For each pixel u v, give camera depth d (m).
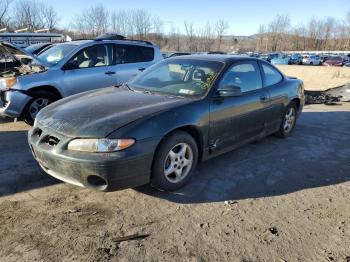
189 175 3.86
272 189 3.90
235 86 4.10
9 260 2.61
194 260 2.67
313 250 2.83
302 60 46.66
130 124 3.24
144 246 2.82
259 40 84.38
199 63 4.53
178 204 3.49
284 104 5.48
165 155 3.49
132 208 3.39
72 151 3.17
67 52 6.61
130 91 4.34
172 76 4.50
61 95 6.35
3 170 4.18
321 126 6.86
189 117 3.69
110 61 7.04
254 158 4.84
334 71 24.88
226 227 3.12
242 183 4.02
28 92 6.01
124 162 3.13
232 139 4.43
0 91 6.02
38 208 3.34
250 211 3.40
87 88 6.66
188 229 3.07
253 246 2.86
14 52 6.80
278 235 3.02
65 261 2.62
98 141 3.11
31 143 3.59
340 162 4.82
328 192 3.88
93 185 3.22
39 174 4.08
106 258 2.66
